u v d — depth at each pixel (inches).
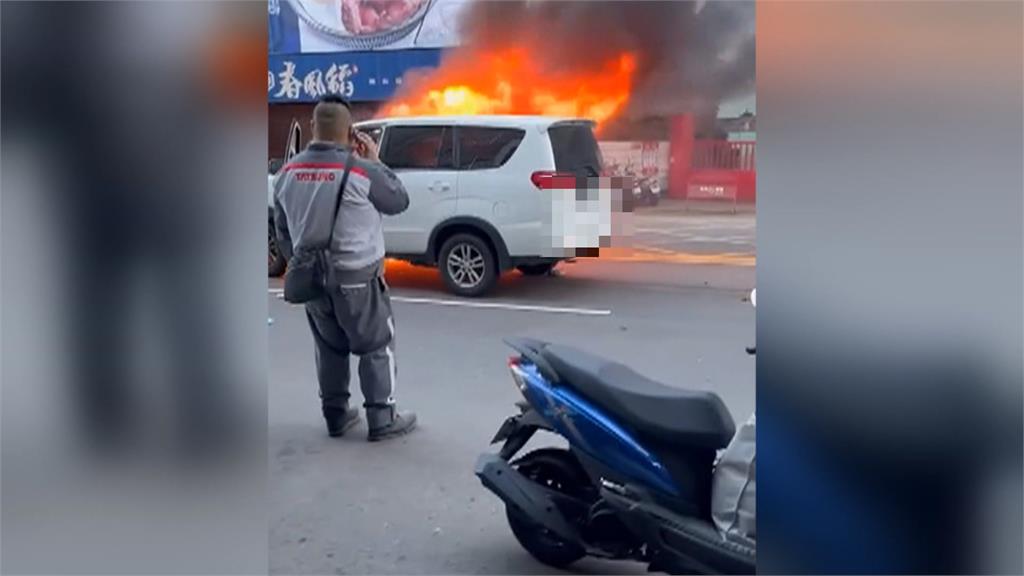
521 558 146.5
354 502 168.2
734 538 122.5
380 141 384.5
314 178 189.5
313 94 599.5
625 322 323.3
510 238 366.0
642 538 129.8
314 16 593.6
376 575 141.3
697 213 568.1
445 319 329.7
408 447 196.7
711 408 129.5
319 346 201.6
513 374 143.5
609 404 132.4
